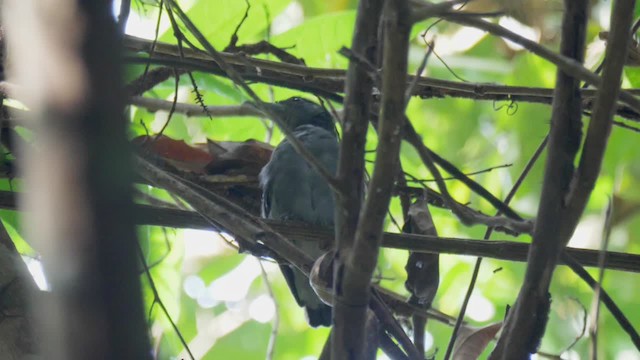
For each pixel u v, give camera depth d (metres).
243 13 12.43
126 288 2.52
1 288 6.41
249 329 18.12
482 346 7.21
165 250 12.02
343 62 13.10
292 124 11.67
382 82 4.79
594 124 5.54
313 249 9.53
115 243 2.50
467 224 5.72
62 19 2.49
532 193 15.55
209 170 10.14
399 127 4.80
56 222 2.46
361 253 5.05
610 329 15.48
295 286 10.34
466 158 17.69
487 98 9.08
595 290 6.04
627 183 15.33
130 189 2.53
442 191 5.64
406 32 4.67
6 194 7.68
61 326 2.49
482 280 16.38
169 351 12.09
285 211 10.53
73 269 2.47
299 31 12.95
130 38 8.54
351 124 5.34
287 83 8.09
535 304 5.71
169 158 9.94
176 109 11.30
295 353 18.00
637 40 9.30
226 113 11.46
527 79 15.62
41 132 2.50
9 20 2.80
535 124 15.59
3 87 7.28
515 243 7.25
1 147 8.20
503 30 5.30
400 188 8.89
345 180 5.34
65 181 2.47
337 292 5.30
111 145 2.50
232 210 7.14
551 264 5.71
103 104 2.50
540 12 6.66
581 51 5.75
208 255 18.23
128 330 2.53
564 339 14.59
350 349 5.33
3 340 6.22
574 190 5.65
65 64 2.49
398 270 15.44
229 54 8.17
